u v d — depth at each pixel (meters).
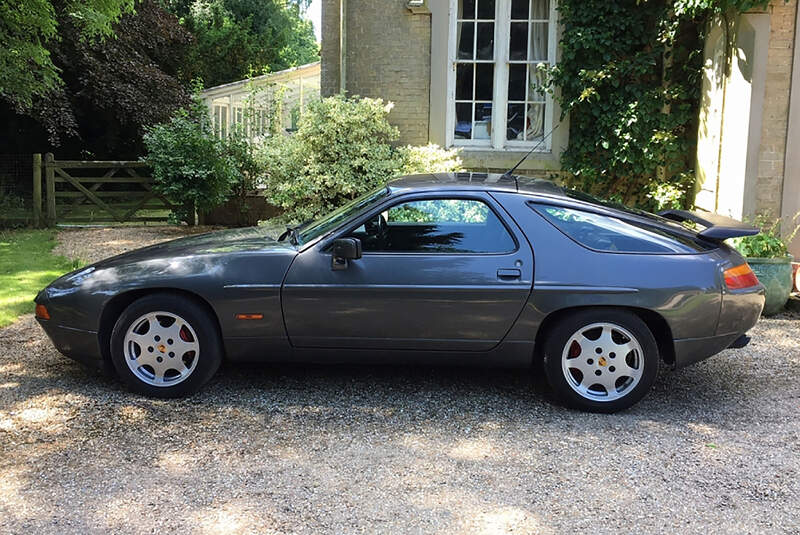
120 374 4.73
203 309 4.67
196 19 31.62
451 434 4.23
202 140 12.62
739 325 4.58
